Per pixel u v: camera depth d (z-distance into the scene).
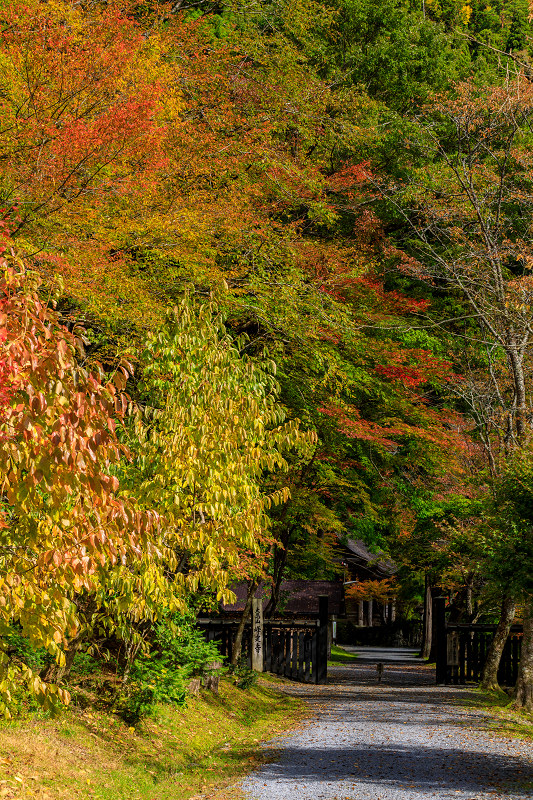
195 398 7.40
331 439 17.03
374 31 25.75
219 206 11.21
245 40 15.65
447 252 22.02
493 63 28.62
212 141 11.42
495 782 8.73
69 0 9.84
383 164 22.89
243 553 13.49
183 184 11.09
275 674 21.27
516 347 16.91
